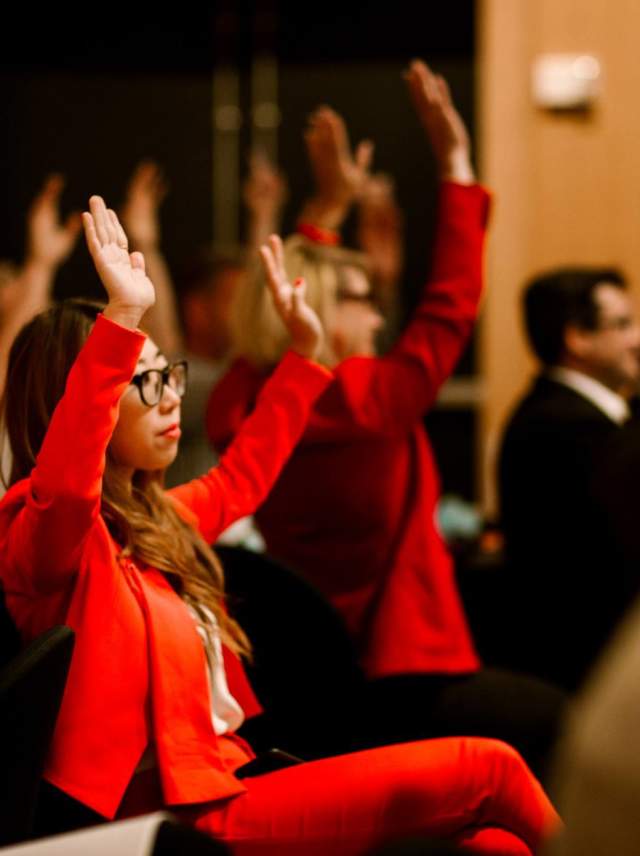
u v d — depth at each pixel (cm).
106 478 365
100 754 332
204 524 416
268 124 1157
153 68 1159
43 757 311
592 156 947
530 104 950
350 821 346
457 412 1030
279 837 344
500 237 955
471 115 1114
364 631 486
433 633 486
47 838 307
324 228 540
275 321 491
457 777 352
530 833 359
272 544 504
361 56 1138
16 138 1155
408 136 1127
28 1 1148
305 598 434
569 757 175
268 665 432
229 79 1157
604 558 612
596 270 681
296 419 437
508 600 650
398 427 479
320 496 486
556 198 951
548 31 945
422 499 494
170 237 1167
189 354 891
